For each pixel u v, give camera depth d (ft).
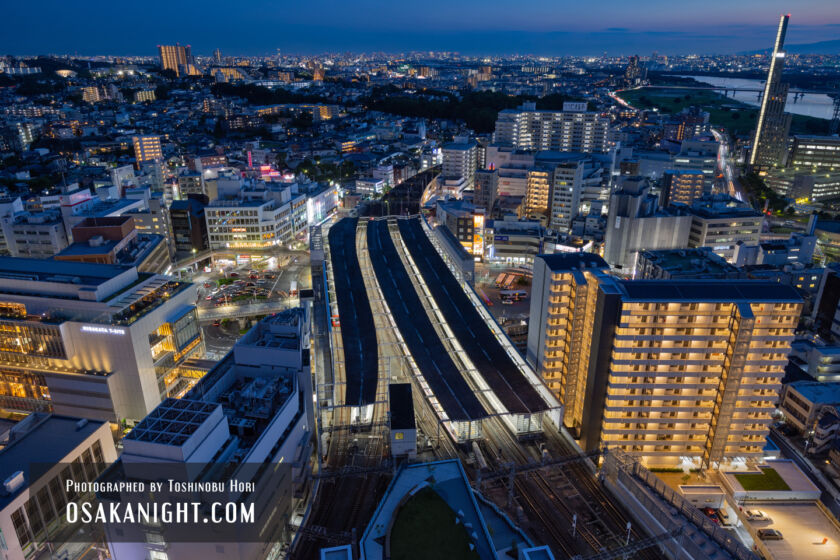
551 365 486.38
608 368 422.82
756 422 421.18
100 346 458.09
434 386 478.18
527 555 302.86
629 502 390.83
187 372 518.78
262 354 409.08
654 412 425.69
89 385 467.11
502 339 570.05
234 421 346.95
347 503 388.16
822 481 437.58
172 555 310.04
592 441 442.91
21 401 493.77
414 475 375.45
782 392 518.37
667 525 352.90
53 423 401.08
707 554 329.72
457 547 311.88
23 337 467.11
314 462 424.87
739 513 393.70
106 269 506.48
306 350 433.07
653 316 402.93
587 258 485.56
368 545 317.01
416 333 577.43
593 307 434.71
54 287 467.93
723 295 401.49
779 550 365.61
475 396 467.11
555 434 469.57
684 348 406.82
